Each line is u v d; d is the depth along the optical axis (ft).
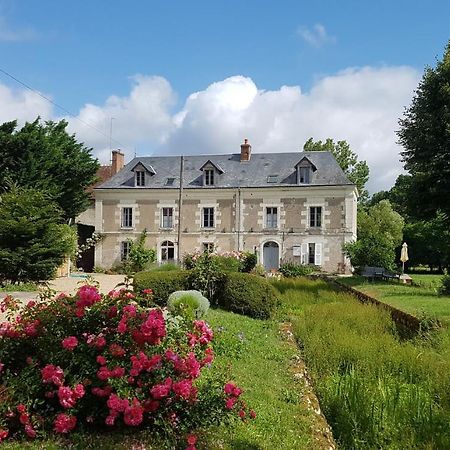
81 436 13.20
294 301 50.01
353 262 97.45
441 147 63.72
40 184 88.79
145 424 13.79
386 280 78.28
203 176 117.19
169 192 116.88
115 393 13.30
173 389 13.41
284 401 18.26
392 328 32.58
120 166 135.23
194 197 116.16
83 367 13.58
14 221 53.62
